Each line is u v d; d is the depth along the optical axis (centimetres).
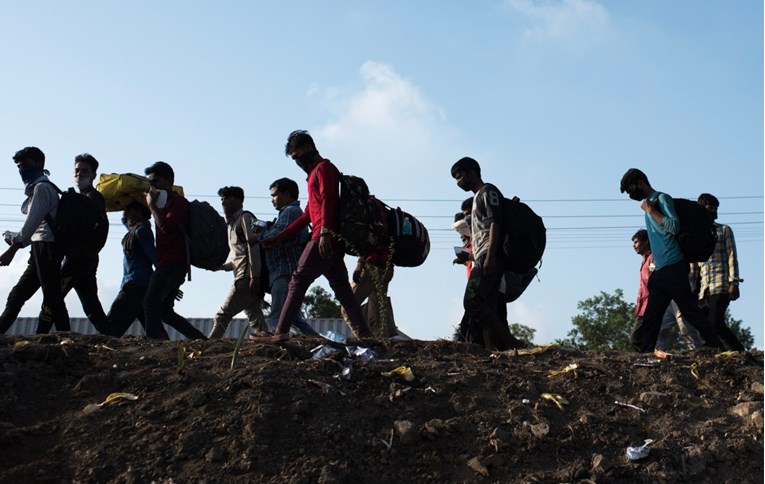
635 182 618
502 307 635
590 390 470
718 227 725
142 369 464
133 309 695
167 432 400
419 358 513
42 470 373
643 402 457
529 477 385
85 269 655
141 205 715
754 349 561
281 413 416
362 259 570
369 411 429
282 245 639
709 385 488
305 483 371
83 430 402
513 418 429
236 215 699
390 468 389
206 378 452
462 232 705
